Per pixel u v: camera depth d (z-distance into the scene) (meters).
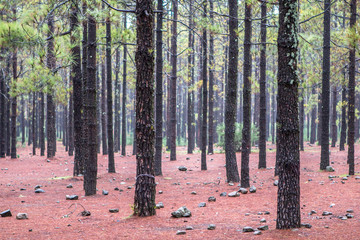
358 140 33.41
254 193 10.93
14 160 23.61
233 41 12.88
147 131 7.44
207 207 8.86
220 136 29.66
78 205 9.41
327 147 15.24
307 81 16.47
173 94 22.61
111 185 13.68
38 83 9.79
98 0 9.62
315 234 5.53
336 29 17.36
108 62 15.97
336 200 8.95
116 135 31.53
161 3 15.23
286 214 5.93
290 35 5.84
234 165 13.46
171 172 17.59
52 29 11.37
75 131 15.59
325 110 15.15
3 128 25.38
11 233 6.23
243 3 12.27
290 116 5.84
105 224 6.91
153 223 6.87
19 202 9.97
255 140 32.44
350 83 12.81
